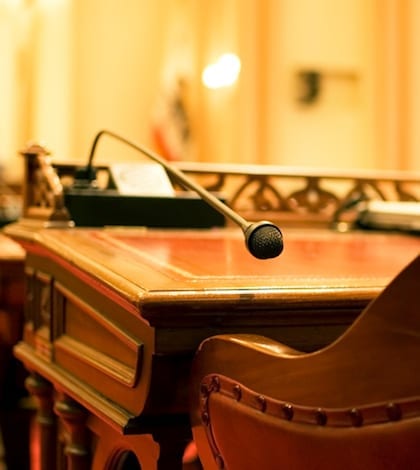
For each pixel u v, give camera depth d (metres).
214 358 1.43
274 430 1.28
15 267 3.50
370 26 7.77
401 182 3.52
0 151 8.50
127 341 1.59
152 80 8.71
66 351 2.00
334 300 1.50
